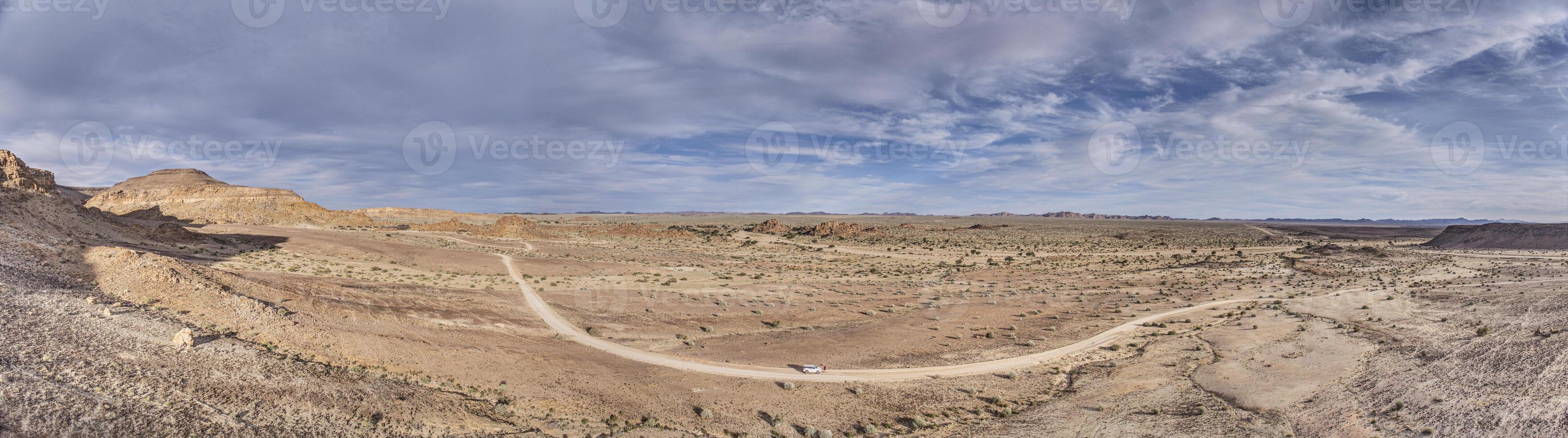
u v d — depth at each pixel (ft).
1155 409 92.99
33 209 174.50
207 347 88.17
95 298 102.32
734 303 189.57
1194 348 132.98
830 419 92.89
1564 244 395.55
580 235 468.34
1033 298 208.44
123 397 65.41
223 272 142.51
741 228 619.26
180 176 502.79
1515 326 126.41
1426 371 100.12
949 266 322.14
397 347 108.78
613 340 136.77
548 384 100.83
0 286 93.66
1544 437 70.44
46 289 101.09
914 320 169.68
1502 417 76.95
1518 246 426.10
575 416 88.22
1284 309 176.55
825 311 182.09
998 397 103.50
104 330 85.56
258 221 439.63
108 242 184.75
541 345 126.31
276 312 114.93
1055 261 352.69
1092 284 245.65
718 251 387.96
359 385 85.81
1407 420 81.41
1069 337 147.33
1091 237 585.22
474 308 155.94
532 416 86.63
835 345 138.41
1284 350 125.08
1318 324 150.61
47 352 71.67
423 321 132.16
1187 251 435.94
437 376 97.76
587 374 108.06
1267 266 302.45
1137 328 157.17
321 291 147.43
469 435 75.56
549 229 495.41
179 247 220.23
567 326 147.43
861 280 254.88
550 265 262.26
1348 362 111.04
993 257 377.09
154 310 102.73
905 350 134.92
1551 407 77.30
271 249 252.42
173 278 117.08
